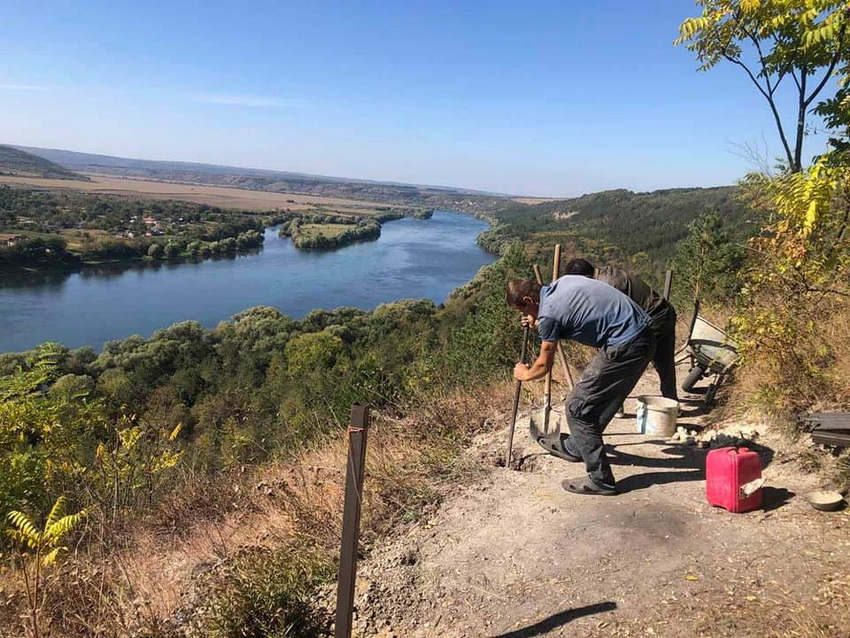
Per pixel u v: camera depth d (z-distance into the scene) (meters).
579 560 2.93
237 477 6.03
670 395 4.63
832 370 3.81
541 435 4.12
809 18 4.12
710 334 5.25
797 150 4.81
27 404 7.17
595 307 3.27
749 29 4.89
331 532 3.71
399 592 2.95
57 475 6.61
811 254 3.87
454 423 5.34
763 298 4.59
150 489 6.66
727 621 2.31
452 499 3.88
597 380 3.35
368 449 4.85
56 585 3.89
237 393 31.70
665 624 2.37
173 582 3.99
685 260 11.71
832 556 2.60
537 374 3.51
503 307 10.41
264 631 2.69
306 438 6.89
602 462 3.50
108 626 3.35
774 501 3.18
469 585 2.91
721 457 3.15
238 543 4.28
